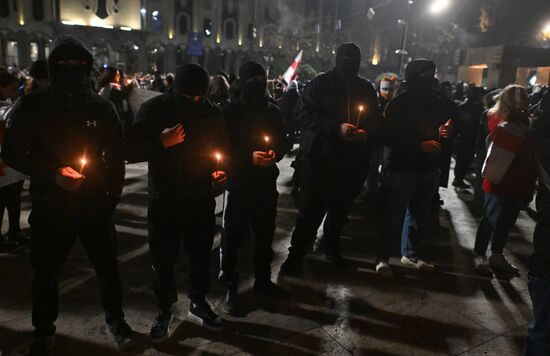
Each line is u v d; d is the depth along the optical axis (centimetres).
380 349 290
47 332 265
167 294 289
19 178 404
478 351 293
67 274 374
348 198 394
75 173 228
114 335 278
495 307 354
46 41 3809
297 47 4238
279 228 523
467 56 2395
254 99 320
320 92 376
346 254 453
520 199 393
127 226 500
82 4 3791
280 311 332
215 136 284
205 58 4634
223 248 334
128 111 706
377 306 347
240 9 4712
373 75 4712
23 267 383
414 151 383
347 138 351
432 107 388
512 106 377
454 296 370
